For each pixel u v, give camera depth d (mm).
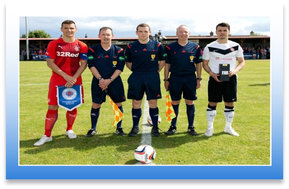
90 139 3801
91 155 3252
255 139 3721
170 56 3957
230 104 3947
